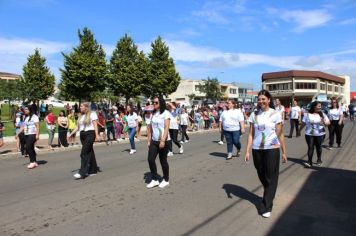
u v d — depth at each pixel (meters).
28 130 11.64
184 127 19.53
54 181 9.44
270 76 97.94
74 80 44.19
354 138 18.92
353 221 6.00
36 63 53.50
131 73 48.75
